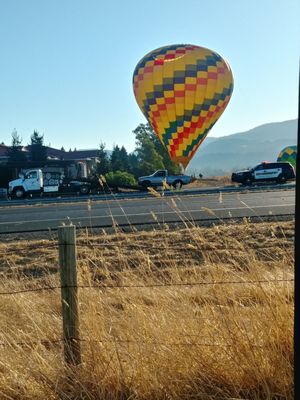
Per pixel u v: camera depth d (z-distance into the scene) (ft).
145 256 18.72
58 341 13.30
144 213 58.95
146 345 12.10
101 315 13.11
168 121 103.65
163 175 132.57
